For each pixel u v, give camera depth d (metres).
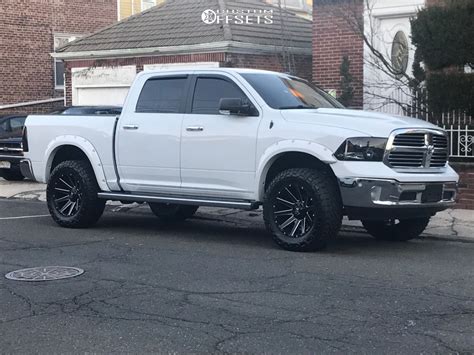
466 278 6.69
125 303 5.77
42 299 5.89
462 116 11.52
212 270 6.98
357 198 7.37
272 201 7.93
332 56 14.98
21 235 9.12
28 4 23.95
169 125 8.70
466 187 11.08
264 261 7.42
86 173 9.51
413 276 6.76
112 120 9.27
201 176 8.48
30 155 10.13
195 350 4.65
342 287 6.29
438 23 10.63
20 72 23.89
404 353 4.58
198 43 16.64
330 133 7.50
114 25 19.78
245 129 8.10
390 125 7.51
